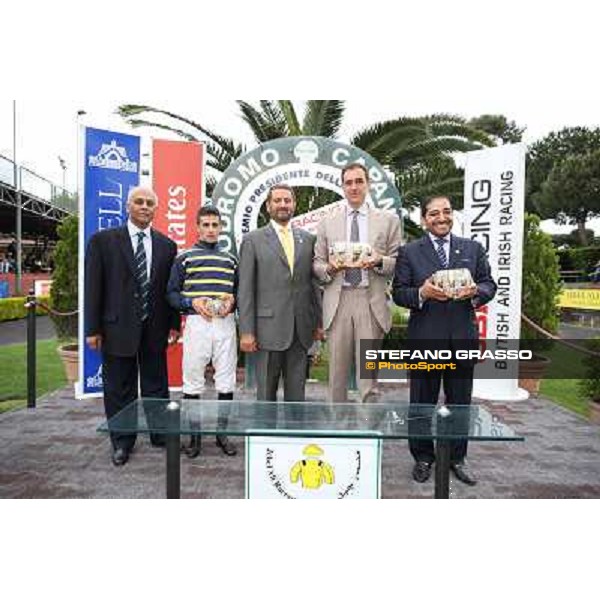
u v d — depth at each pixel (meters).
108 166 5.59
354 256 3.59
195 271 4.06
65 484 3.64
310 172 5.36
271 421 2.70
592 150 25.92
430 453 3.82
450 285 3.44
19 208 17.58
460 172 8.60
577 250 20.73
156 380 4.16
